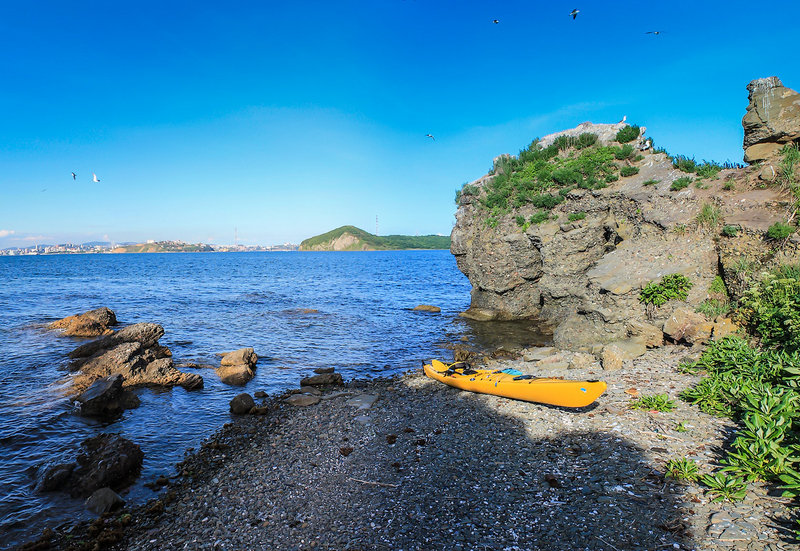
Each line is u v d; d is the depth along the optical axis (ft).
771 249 55.98
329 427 45.73
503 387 47.78
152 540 28.68
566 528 24.54
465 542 24.54
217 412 52.80
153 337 78.23
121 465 37.01
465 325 105.81
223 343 89.56
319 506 30.60
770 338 47.09
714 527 22.53
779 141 67.72
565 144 112.78
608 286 67.56
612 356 53.31
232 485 35.24
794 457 25.07
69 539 29.37
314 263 528.63
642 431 34.68
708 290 61.77
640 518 24.32
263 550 26.25
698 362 47.83
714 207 68.59
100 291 184.55
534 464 32.45
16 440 43.78
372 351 83.51
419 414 46.75
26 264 498.69
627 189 85.05
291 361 76.48
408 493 30.91
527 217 102.78
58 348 80.07
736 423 34.04
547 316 100.89
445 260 605.73
